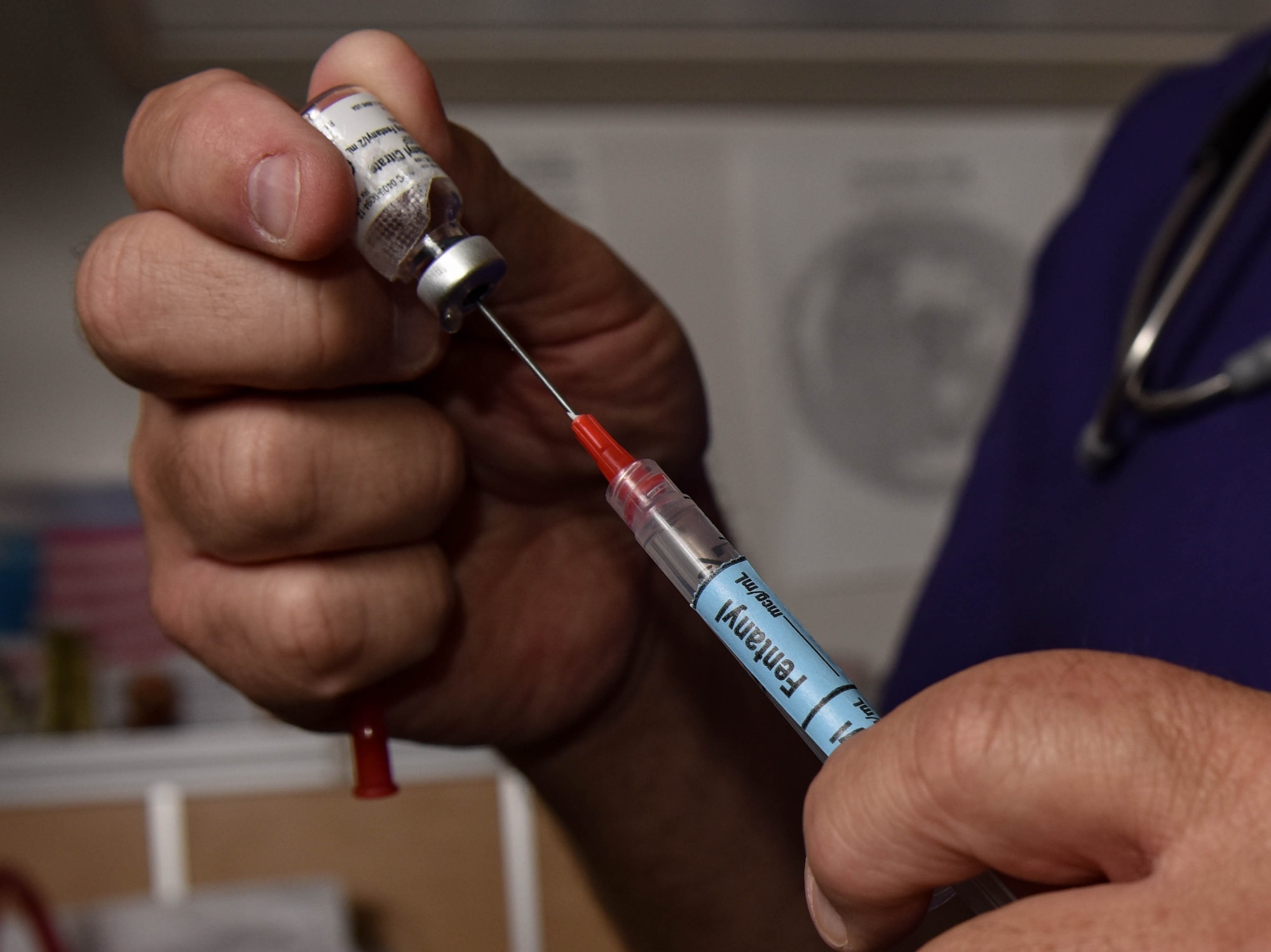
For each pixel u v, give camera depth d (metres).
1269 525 0.32
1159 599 0.34
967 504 0.42
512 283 0.29
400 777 0.55
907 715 0.21
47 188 0.60
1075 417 0.39
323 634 0.28
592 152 0.65
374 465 0.27
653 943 0.35
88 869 0.53
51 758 0.53
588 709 0.33
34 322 0.60
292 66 0.59
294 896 0.47
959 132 0.69
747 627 0.26
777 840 0.33
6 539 0.57
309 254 0.25
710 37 0.64
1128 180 0.43
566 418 0.31
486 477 0.31
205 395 0.27
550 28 0.62
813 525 0.67
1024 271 0.70
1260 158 0.37
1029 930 0.20
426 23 0.61
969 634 0.39
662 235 0.65
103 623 0.57
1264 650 0.31
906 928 0.22
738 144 0.66
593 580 0.33
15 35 0.59
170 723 0.56
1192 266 0.36
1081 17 0.67
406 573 0.29
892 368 0.68
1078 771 0.20
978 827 0.21
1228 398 0.35
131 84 0.59
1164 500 0.35
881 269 0.68
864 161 0.68
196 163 0.25
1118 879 0.21
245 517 0.27
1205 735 0.21
